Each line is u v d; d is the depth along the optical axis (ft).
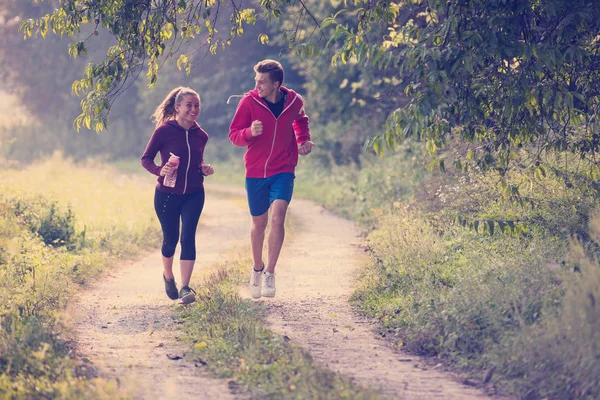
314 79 107.96
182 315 30.83
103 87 32.96
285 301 34.12
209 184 132.67
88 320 30.63
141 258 52.47
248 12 36.35
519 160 36.65
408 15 49.47
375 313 30.91
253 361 22.16
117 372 22.04
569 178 34.71
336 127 118.42
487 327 24.30
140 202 82.79
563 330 21.07
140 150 196.13
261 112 27.99
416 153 67.67
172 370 22.38
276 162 28.53
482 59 28.02
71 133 203.21
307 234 63.16
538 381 20.44
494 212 36.78
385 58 30.12
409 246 40.24
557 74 31.12
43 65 204.33
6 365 21.29
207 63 165.48
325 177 112.78
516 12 29.17
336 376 20.80
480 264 32.30
